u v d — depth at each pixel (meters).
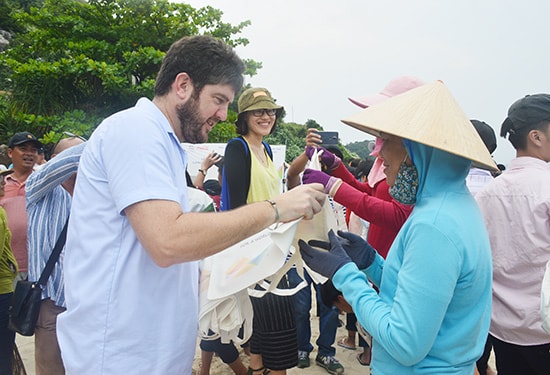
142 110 1.37
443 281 1.19
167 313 1.40
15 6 25.12
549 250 2.05
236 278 1.64
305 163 3.04
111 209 1.35
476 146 1.33
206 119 1.49
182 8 11.19
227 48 1.48
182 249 1.21
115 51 10.54
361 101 2.12
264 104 2.78
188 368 1.50
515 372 2.20
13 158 4.04
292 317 2.57
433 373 1.31
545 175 2.13
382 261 1.74
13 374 2.98
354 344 4.18
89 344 1.35
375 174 2.75
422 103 1.38
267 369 2.59
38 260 2.49
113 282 1.34
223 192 2.81
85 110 10.85
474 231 1.30
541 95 2.23
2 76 14.58
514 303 2.12
